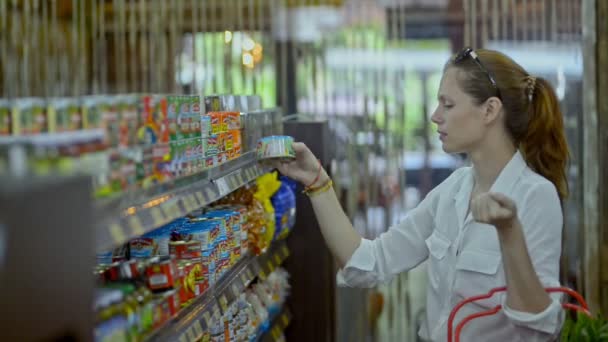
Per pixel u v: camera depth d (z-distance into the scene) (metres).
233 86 5.61
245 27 5.58
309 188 2.91
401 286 5.46
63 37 5.31
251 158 3.18
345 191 5.59
